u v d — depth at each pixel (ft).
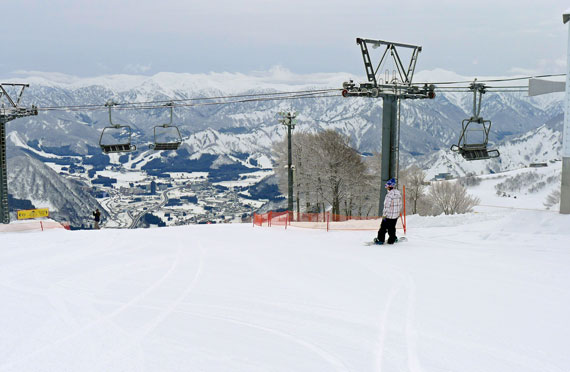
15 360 16.71
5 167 94.43
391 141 68.54
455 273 28.37
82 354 17.15
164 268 33.91
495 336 18.06
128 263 36.52
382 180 69.15
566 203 44.14
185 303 23.84
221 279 29.35
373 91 65.98
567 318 19.92
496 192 428.97
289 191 103.76
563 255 32.19
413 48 68.59
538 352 16.52
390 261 33.06
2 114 93.30
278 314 21.52
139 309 22.97
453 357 16.22
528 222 43.65
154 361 16.33
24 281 30.42
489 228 44.60
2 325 20.77
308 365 15.75
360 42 66.13
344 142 168.25
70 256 41.09
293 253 38.58
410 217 56.65
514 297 23.06
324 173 161.07
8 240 53.72
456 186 206.28
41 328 20.27
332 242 45.19
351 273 29.81
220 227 70.08
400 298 23.61
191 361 16.25
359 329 19.22
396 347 17.21
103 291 26.99
